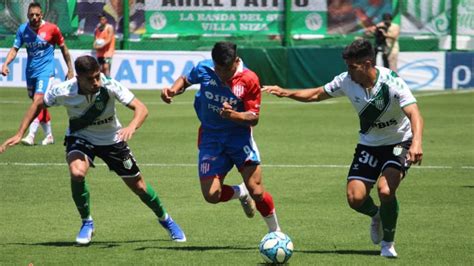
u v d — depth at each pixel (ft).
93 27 252.01
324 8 253.65
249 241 76.02
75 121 72.18
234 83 68.23
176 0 254.88
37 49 140.77
